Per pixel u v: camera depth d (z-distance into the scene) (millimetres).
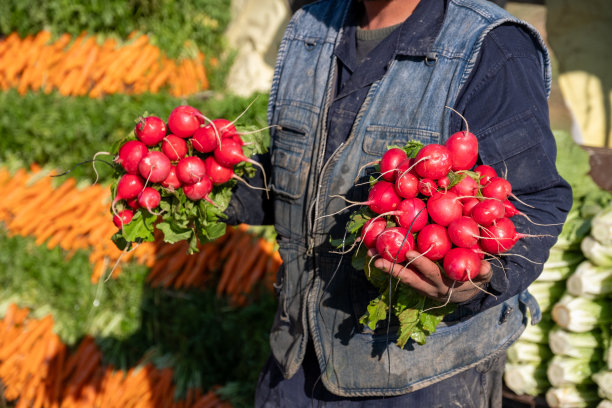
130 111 3139
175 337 3078
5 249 3463
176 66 4234
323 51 1397
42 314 3396
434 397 1269
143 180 1282
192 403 2959
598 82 4633
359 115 1243
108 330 3152
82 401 3145
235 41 4578
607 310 2064
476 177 1053
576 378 2088
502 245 993
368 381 1278
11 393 3355
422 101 1178
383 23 1329
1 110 3490
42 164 3629
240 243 2949
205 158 1355
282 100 1430
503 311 1285
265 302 2783
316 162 1324
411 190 1020
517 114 1098
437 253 973
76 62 3959
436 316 1070
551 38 4762
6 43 4305
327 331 1316
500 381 1467
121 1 3998
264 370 1611
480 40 1141
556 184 1114
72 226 3367
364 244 1113
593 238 2092
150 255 3088
